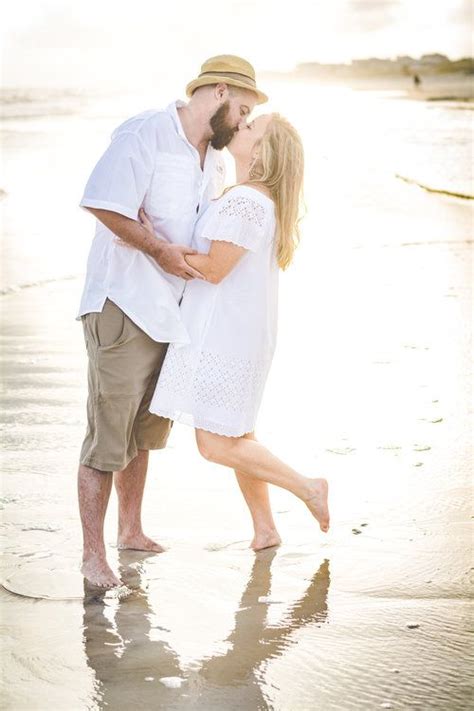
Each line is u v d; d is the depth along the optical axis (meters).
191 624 3.33
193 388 3.90
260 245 3.89
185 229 3.92
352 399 5.95
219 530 4.21
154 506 4.46
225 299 3.91
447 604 3.46
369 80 56.03
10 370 6.51
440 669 2.98
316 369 6.61
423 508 4.35
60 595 3.57
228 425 3.91
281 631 3.27
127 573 3.79
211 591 3.61
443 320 7.95
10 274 9.63
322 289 9.16
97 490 3.81
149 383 4.04
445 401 5.89
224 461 3.99
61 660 3.06
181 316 3.92
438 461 4.91
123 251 3.84
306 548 3.99
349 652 3.11
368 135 24.14
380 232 12.20
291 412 5.70
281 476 3.98
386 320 7.96
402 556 3.88
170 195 3.86
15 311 8.21
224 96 3.90
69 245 11.17
